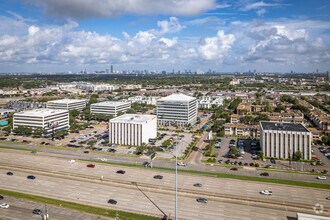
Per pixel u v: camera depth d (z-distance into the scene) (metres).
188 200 153.38
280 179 183.00
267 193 159.00
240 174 192.88
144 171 197.75
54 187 171.00
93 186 172.50
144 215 136.38
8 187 170.75
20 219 131.00
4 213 136.75
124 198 156.00
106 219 132.12
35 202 149.75
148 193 162.38
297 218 123.75
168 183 176.00
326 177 186.88
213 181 179.50
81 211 139.75
